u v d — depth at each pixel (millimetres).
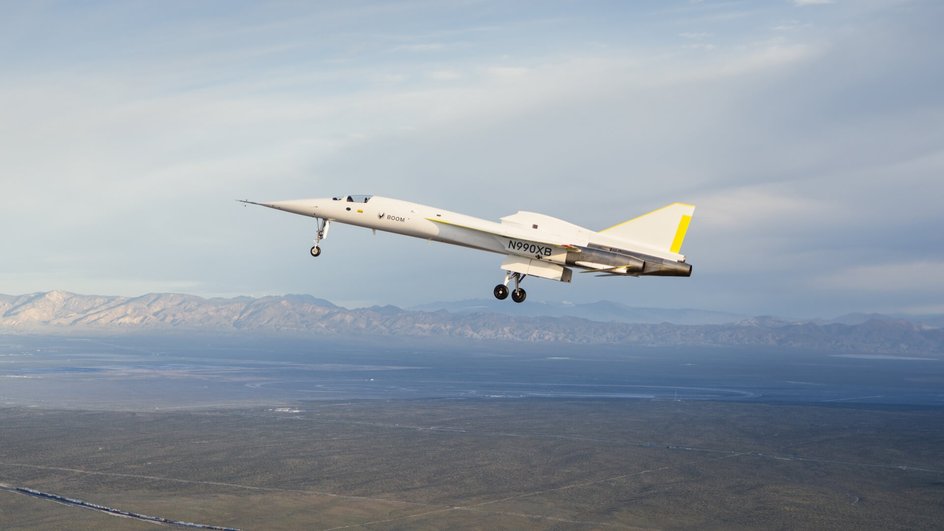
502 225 50375
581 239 49844
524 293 50188
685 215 50281
